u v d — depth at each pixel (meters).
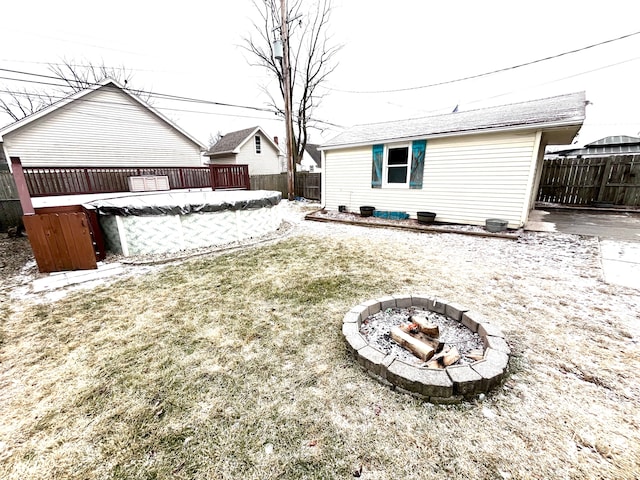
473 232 5.67
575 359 1.94
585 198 8.98
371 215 7.88
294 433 1.44
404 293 3.06
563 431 1.41
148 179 8.18
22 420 1.56
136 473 1.27
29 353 2.18
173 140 12.91
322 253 4.66
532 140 5.41
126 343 2.28
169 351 2.16
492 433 1.41
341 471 1.25
